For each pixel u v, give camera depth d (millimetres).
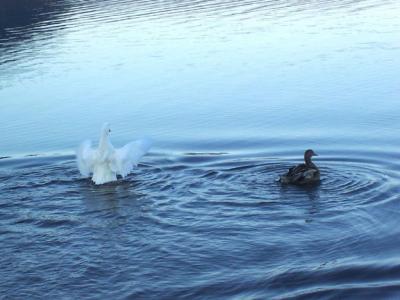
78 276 11062
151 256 11625
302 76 24469
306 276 10828
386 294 10242
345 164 16125
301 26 32406
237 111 21219
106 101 23484
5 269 11398
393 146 17266
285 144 18016
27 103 24172
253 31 32094
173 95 23484
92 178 15422
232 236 12242
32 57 31000
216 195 14219
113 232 12625
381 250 11617
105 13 40219
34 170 16656
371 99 21406
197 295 10406
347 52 27047
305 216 12953
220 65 26797
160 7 40500
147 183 15234
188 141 18797
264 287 10594
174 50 29781
